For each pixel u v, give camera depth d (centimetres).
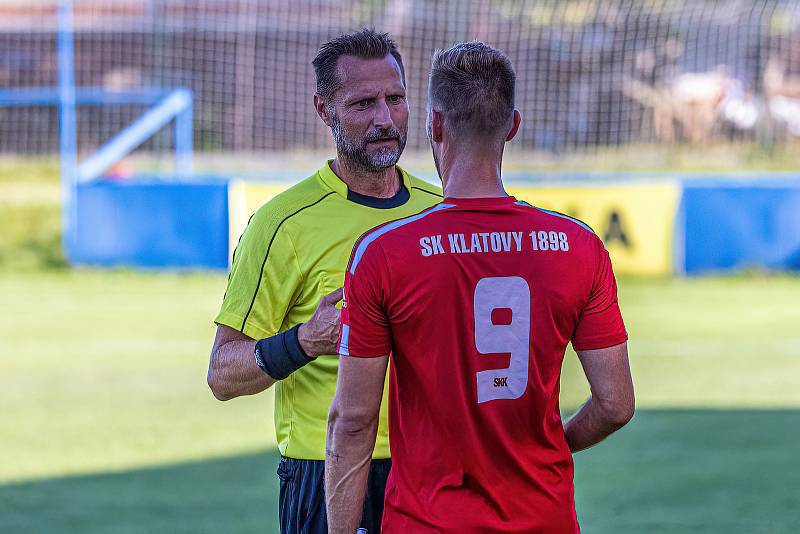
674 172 6303
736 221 4800
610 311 848
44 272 4938
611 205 4784
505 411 804
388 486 827
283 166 6950
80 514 1719
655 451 2083
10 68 7844
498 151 824
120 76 7838
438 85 824
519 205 827
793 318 3822
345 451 827
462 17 7375
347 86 1018
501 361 802
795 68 7325
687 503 1744
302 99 7756
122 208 5000
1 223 5559
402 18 7350
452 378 796
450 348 796
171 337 3516
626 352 859
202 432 2316
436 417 800
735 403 2534
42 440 2244
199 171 6675
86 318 3872
